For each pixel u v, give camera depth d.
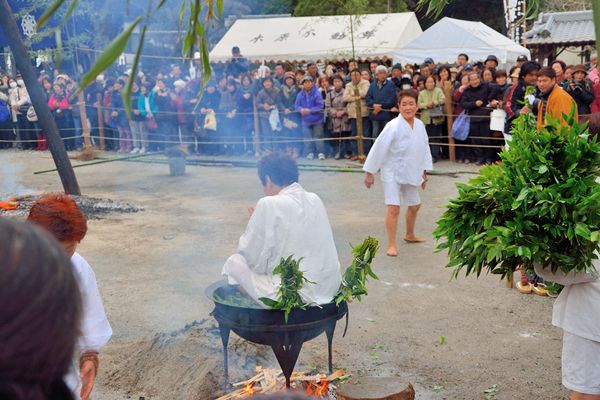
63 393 0.93
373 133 12.88
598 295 3.31
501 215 3.38
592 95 9.60
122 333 4.93
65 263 0.92
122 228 8.32
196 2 2.19
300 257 3.77
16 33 9.41
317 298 3.82
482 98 12.02
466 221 3.44
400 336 5.01
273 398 0.97
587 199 3.05
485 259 3.48
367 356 4.68
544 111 6.31
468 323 5.25
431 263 6.72
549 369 4.49
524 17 3.46
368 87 13.05
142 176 12.51
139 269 6.59
